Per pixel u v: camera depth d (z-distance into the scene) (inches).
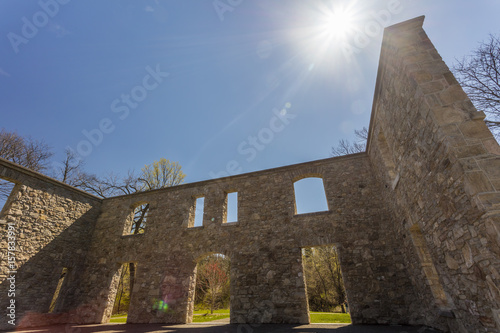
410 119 191.5
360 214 329.7
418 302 263.7
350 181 356.5
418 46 182.4
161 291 370.9
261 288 325.7
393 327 246.1
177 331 272.2
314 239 332.2
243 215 385.4
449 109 152.8
